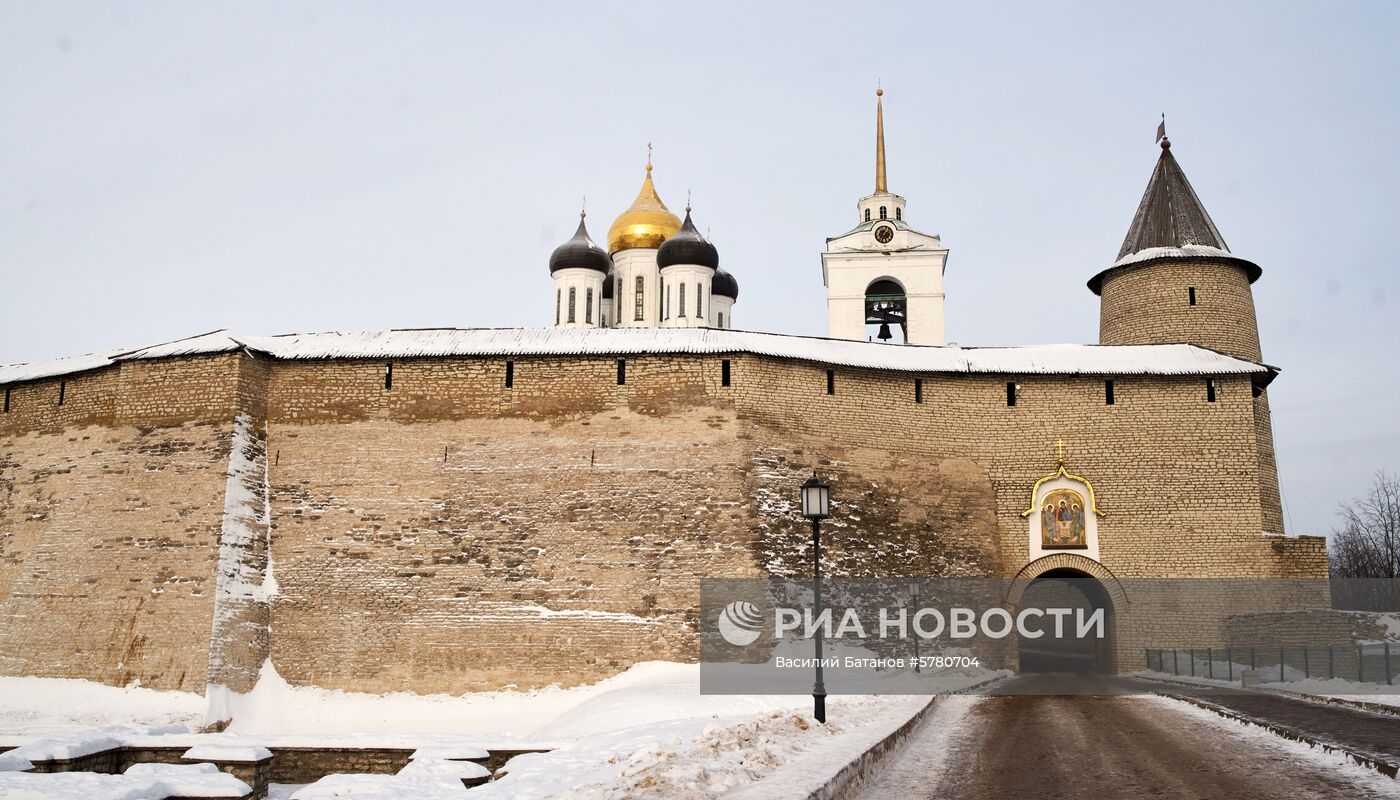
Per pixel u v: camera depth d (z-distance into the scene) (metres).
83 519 27.55
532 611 26.61
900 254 46.72
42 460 29.50
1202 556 30.59
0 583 28.27
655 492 27.73
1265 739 14.87
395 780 12.56
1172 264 36.22
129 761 17.30
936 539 30.03
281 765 17.70
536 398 28.92
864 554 28.59
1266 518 32.47
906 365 31.23
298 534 27.73
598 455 28.23
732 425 28.39
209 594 25.53
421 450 28.50
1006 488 31.17
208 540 26.31
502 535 27.48
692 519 27.36
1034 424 31.47
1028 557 30.86
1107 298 37.72
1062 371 31.53
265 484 28.25
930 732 15.94
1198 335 35.62
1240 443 31.20
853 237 47.41
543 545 27.33
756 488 27.86
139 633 25.45
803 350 30.16
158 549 26.50
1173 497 30.95
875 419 30.52
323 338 30.36
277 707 25.75
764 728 13.52
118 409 28.73
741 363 29.05
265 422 28.95
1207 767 12.44
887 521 29.52
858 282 46.84
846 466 29.66
